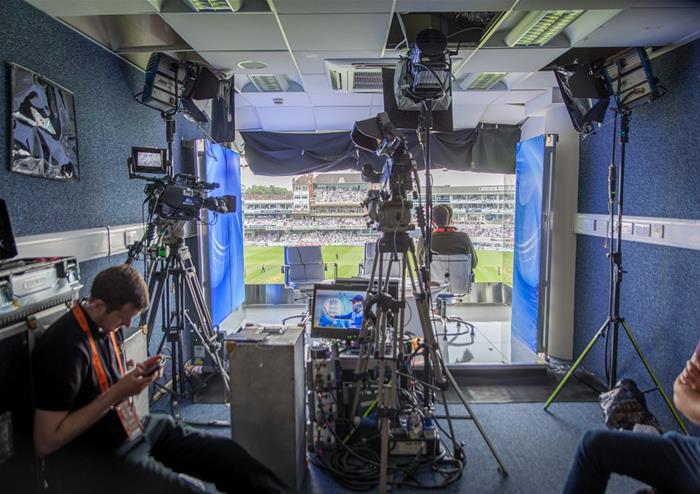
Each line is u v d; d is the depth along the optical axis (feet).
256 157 15.21
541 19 7.61
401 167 6.82
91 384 4.78
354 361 8.00
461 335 15.07
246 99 12.92
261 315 17.83
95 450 4.69
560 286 12.09
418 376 9.80
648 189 9.04
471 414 7.53
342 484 6.95
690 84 7.92
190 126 12.19
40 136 6.57
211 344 9.29
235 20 7.40
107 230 8.27
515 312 13.66
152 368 4.77
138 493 4.63
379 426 7.57
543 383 10.77
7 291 4.40
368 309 7.01
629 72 8.16
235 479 5.10
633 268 9.53
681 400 4.58
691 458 4.66
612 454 4.94
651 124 8.95
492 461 7.57
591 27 7.75
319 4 6.89
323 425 7.70
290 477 6.46
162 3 6.97
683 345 8.05
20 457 4.49
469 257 13.74
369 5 6.93
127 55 9.07
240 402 6.40
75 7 6.59
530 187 12.56
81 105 7.70
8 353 4.34
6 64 5.99
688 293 7.93
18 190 6.23
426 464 7.38
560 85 9.57
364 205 7.44
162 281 8.54
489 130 14.93
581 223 11.53
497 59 9.41
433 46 7.10
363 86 11.55
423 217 7.07
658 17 7.16
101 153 8.30
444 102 8.05
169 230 8.57
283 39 8.33
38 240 6.46
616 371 9.36
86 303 5.04
